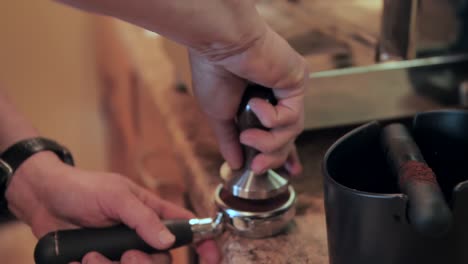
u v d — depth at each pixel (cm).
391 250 61
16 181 90
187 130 99
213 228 77
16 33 212
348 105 90
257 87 72
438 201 57
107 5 58
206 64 70
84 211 85
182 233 76
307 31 91
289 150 77
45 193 88
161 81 116
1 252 196
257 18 63
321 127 89
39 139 92
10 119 93
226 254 76
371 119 90
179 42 63
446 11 94
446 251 60
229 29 62
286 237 76
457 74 96
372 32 89
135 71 133
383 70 92
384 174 70
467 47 96
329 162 65
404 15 86
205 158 92
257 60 65
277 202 77
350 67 90
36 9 209
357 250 62
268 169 76
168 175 119
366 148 69
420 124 69
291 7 92
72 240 76
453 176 70
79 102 227
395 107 91
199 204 88
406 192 59
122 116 173
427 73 94
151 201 86
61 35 215
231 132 77
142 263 75
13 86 219
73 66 221
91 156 235
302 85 71
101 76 215
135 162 154
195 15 60
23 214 92
